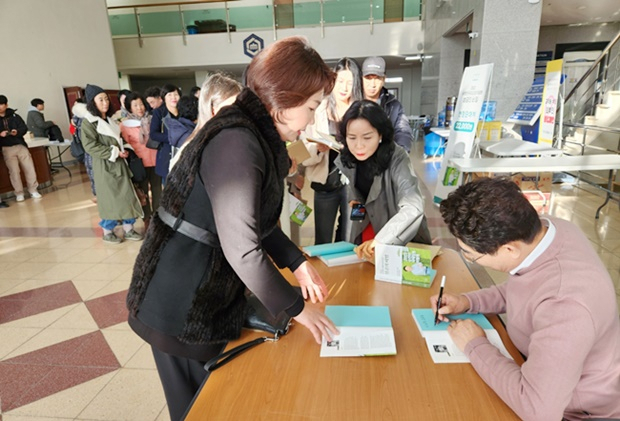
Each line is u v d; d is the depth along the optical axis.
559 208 4.48
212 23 11.68
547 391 0.72
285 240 1.13
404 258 1.34
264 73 0.84
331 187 2.25
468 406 0.79
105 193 3.80
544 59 10.42
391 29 11.11
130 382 1.95
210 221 0.90
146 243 0.97
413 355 0.95
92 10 9.41
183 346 0.95
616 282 2.73
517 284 0.87
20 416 1.76
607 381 0.82
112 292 2.92
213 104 1.86
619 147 5.52
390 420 0.76
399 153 1.63
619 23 9.85
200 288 0.92
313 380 0.88
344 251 1.57
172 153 3.54
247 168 0.78
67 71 8.84
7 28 7.75
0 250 3.89
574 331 0.73
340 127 1.63
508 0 5.28
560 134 5.08
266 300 0.84
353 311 1.13
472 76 4.61
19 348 2.26
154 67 12.01
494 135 5.43
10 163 5.71
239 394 0.84
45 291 2.98
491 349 0.89
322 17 11.24
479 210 0.80
